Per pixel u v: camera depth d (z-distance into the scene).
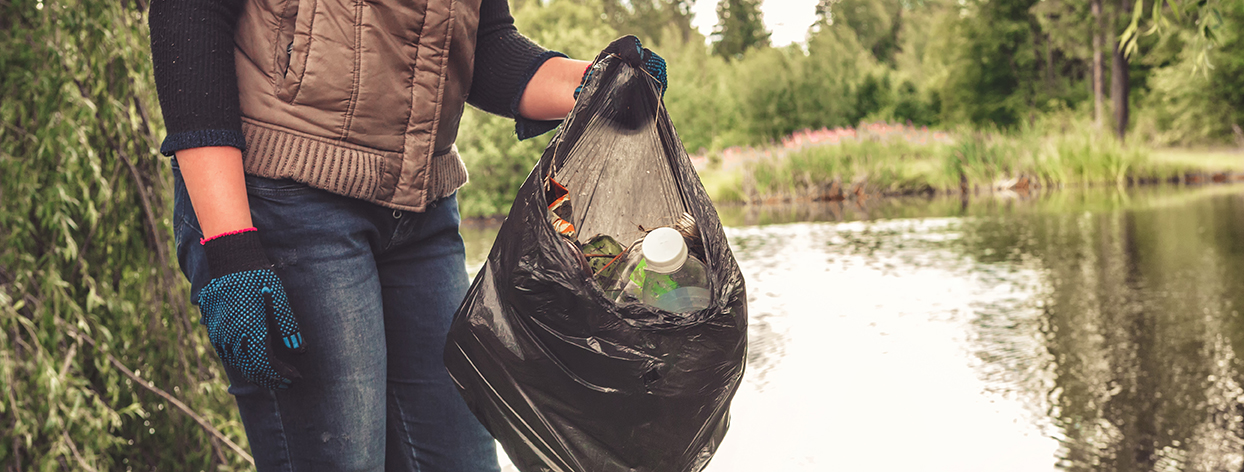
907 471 2.73
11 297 2.18
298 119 1.10
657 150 1.18
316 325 1.13
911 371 3.94
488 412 1.08
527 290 1.01
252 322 0.99
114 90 2.27
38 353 2.10
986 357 4.17
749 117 30.05
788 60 31.31
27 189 2.12
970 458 2.82
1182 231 8.89
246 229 1.02
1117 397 3.46
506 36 1.34
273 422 1.17
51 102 2.12
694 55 35.66
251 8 1.09
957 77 33.09
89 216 2.19
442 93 1.17
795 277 6.92
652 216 1.20
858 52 34.66
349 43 1.10
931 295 5.93
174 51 1.01
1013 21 31.98
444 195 1.30
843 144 20.09
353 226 1.16
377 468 1.21
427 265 1.32
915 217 12.51
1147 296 5.55
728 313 1.03
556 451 1.04
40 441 2.20
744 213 15.36
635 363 0.99
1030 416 3.25
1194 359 3.99
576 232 1.17
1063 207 13.01
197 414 2.46
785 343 4.58
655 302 1.08
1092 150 19.45
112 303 2.29
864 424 3.19
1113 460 2.79
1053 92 31.75
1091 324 4.82
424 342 1.33
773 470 2.74
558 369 1.02
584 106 1.14
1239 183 17.72
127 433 2.45
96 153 2.29
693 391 1.02
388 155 1.14
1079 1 27.20
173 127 1.02
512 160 19.08
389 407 1.35
